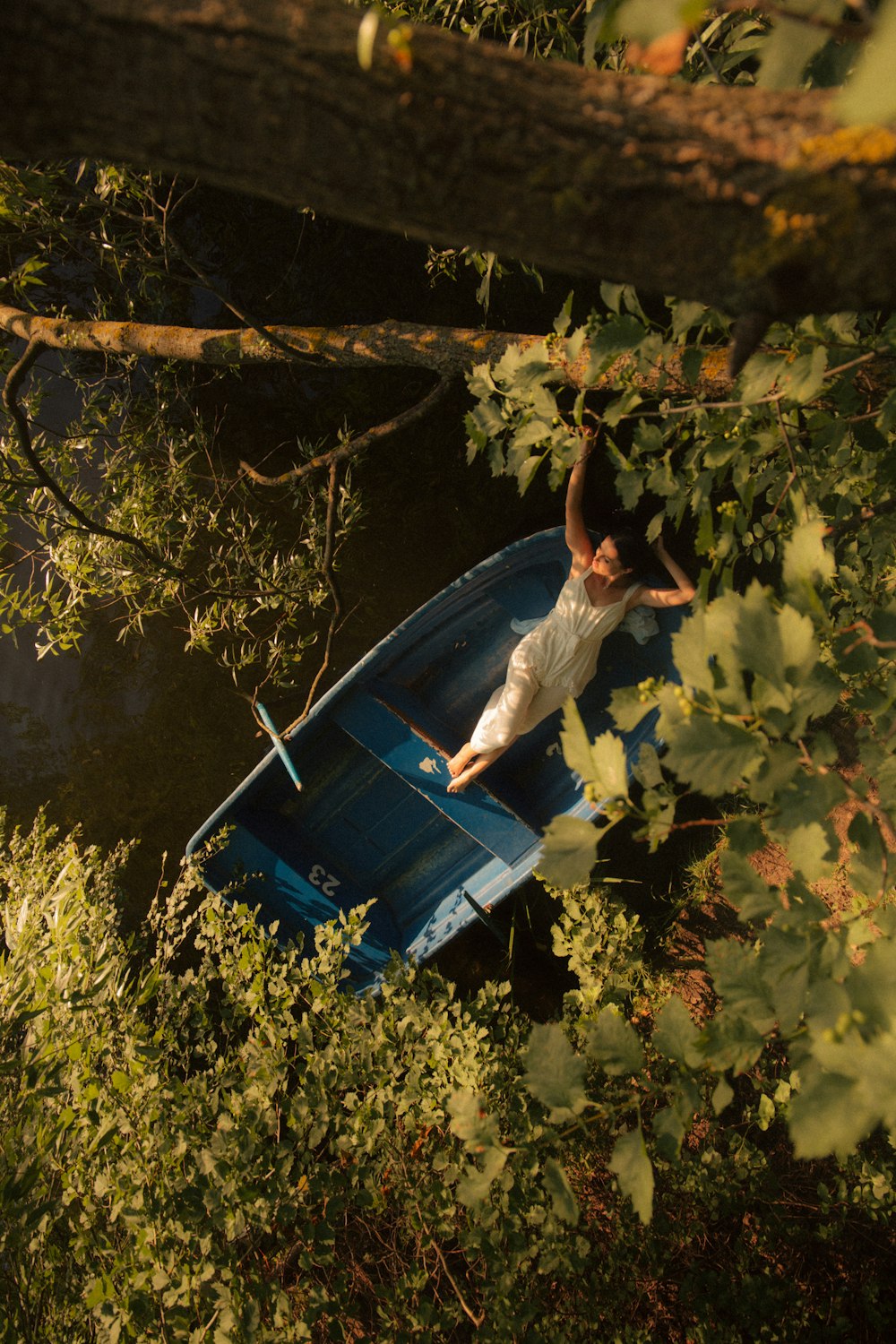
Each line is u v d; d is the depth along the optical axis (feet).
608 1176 10.68
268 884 15.48
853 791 3.61
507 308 17.40
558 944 12.46
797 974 3.77
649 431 6.45
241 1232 8.87
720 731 3.56
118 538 12.23
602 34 2.76
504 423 6.40
